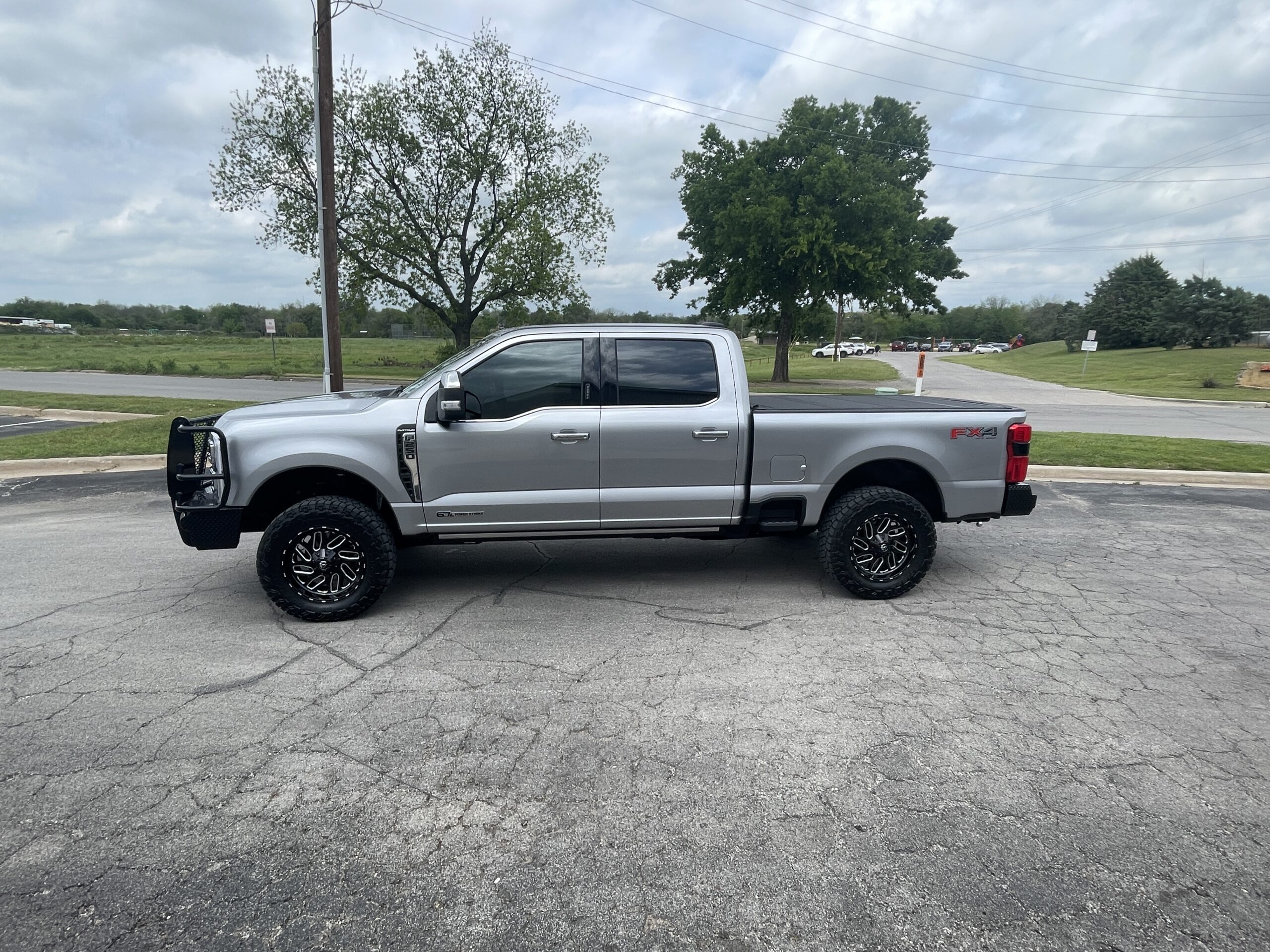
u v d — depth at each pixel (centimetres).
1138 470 1009
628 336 507
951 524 763
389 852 266
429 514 494
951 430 527
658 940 228
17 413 1686
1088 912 238
